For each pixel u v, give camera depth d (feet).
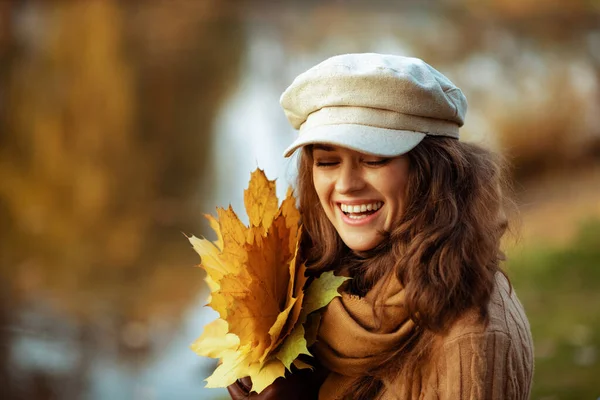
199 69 47.67
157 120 42.14
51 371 16.51
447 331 3.45
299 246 4.08
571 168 27.09
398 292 3.61
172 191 35.42
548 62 32.94
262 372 3.69
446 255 3.48
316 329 3.84
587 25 36.63
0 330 18.85
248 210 4.02
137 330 18.94
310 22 52.49
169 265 25.30
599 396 9.42
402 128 3.55
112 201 32.83
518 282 15.42
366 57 3.70
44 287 22.68
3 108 36.42
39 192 31.65
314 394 4.03
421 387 3.55
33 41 40.40
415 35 43.34
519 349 3.48
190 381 15.80
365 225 3.75
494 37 37.47
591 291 14.49
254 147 40.96
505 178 4.18
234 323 3.55
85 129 37.14
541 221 20.83
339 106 3.61
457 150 3.69
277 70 48.93
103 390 15.48
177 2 49.60
